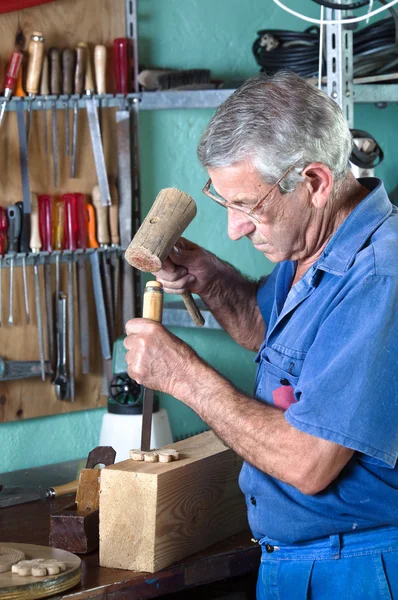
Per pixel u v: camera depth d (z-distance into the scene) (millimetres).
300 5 3055
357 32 2473
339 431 1419
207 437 2037
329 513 1576
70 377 2725
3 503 2270
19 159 2588
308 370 1501
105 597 1686
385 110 3289
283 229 1545
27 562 1698
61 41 2643
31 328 2678
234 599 2111
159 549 1754
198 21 2900
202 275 1975
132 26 2746
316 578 1620
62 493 2355
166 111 2877
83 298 2703
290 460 1467
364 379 1419
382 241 1518
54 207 2650
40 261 2645
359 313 1459
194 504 1841
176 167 2920
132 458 1843
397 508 1554
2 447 2713
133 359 1604
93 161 2719
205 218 2990
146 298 1670
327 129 1484
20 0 2514
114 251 2758
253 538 1944
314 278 1590
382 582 1570
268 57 2639
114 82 2732
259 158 1453
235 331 2082
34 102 2598
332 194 1574
